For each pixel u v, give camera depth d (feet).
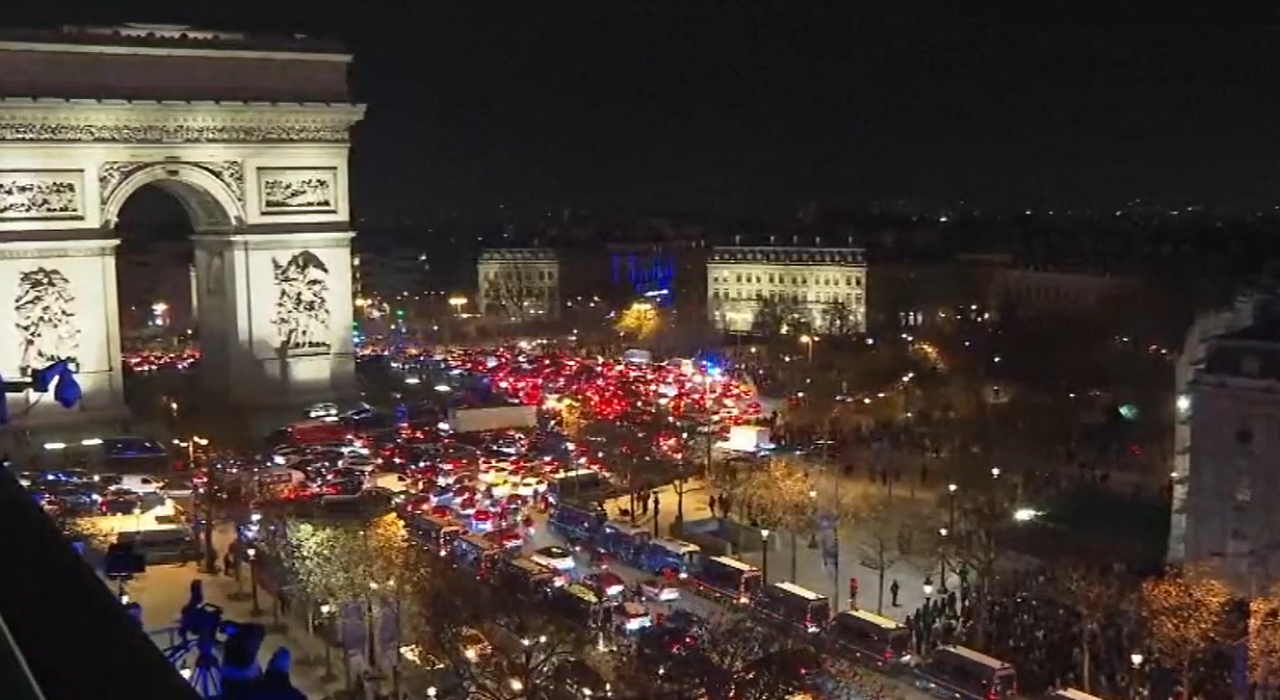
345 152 546.26
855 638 304.50
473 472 468.34
